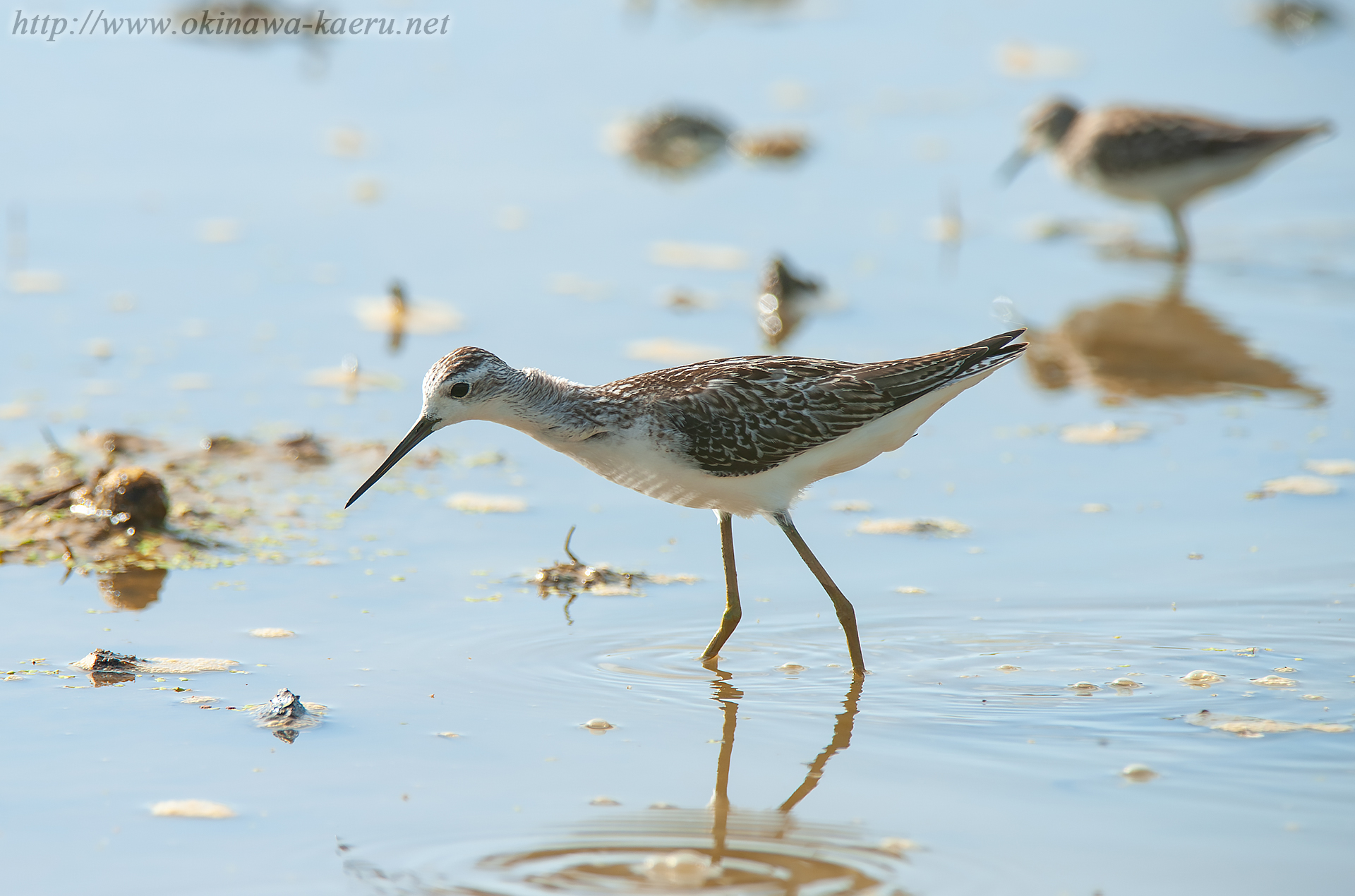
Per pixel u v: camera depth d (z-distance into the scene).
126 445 13.43
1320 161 23.31
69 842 7.72
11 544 11.67
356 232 19.41
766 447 10.24
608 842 7.83
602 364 15.51
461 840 7.82
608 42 27.73
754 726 9.27
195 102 23.83
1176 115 20.42
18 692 9.40
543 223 20.06
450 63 26.23
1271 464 13.73
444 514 12.70
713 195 21.50
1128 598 11.12
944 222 20.75
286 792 8.27
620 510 12.98
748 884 7.45
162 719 9.09
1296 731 9.08
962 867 7.61
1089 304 18.05
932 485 13.52
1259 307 18.02
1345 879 7.48
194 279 17.73
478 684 9.74
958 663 10.16
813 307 17.53
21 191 20.06
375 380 15.30
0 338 15.89
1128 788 8.45
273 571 11.45
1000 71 26.64
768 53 27.61
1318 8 28.42
